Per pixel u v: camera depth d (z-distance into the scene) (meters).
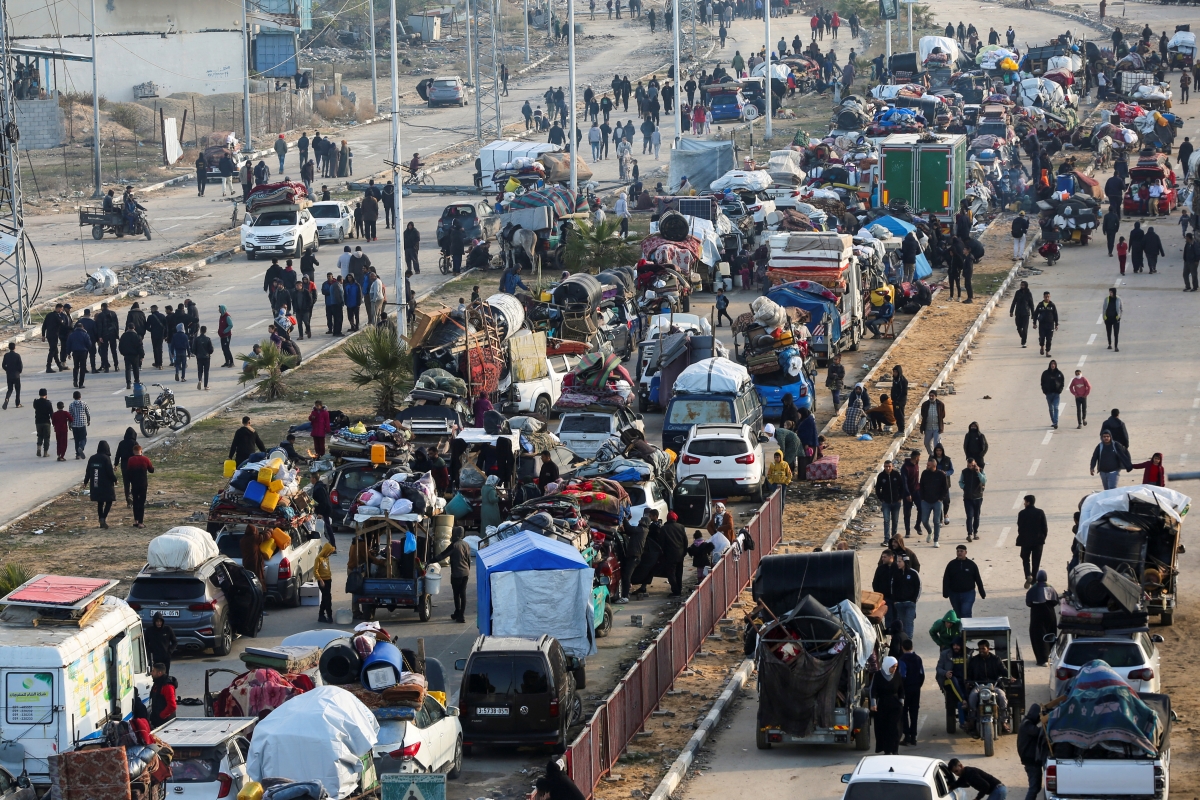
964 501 123.12
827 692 85.12
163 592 101.12
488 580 96.06
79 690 81.06
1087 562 101.81
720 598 108.62
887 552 100.88
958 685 88.06
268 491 113.75
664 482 126.50
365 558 107.44
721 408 144.62
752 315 168.62
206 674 85.69
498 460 130.50
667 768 83.75
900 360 183.25
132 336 172.12
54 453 154.62
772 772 83.44
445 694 86.06
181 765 73.56
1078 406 154.25
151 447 154.50
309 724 72.69
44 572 118.56
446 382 151.38
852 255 188.62
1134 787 72.00
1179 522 104.12
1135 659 85.81
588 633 95.88
